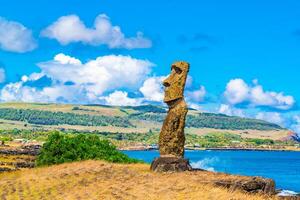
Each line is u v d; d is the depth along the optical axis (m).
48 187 31.67
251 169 144.38
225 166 151.00
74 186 30.97
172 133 33.91
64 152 52.72
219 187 26.12
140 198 24.27
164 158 33.09
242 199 22.66
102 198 25.67
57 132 54.78
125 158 54.38
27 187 32.56
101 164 39.50
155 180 28.98
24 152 91.81
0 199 28.56
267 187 28.48
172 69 34.91
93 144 55.69
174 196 23.81
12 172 46.97
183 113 34.06
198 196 23.39
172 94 34.28
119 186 28.47
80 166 39.62
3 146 119.50
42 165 51.41
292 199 27.14
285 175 124.69
